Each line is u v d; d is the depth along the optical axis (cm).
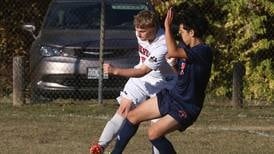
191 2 3488
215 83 3491
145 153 2375
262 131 2800
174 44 1831
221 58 3503
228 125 2909
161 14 3447
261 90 3459
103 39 3177
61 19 3422
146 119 1941
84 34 3281
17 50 3756
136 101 2062
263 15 3466
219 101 3466
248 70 3478
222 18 3516
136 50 3195
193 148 2459
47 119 2955
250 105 3412
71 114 3069
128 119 1978
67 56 3200
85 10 3459
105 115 3058
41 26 3550
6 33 3756
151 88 2056
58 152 2367
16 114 3064
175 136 2659
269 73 3462
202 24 1848
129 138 2002
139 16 1977
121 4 3466
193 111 1855
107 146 2209
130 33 3281
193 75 1841
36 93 3294
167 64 1998
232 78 3409
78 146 2464
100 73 3180
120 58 3181
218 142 2570
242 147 2494
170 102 1877
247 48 3497
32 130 2723
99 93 3212
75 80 3203
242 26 3478
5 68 3684
